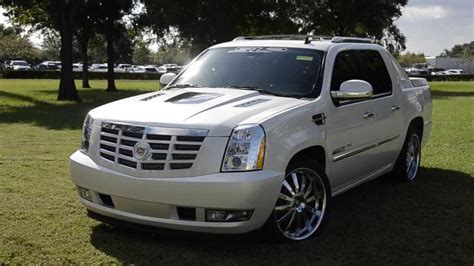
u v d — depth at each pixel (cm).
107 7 3133
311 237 464
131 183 411
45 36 4047
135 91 3234
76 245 441
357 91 488
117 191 421
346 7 3756
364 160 555
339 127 496
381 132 582
